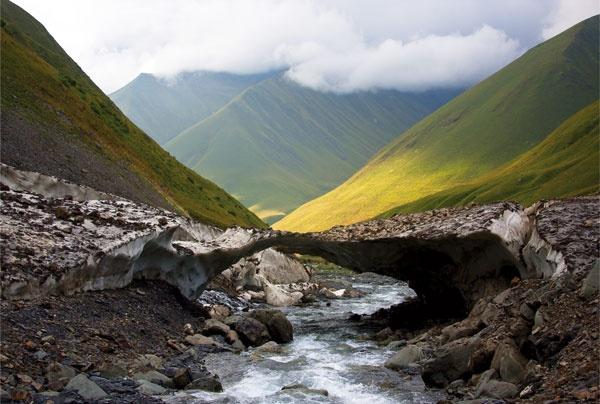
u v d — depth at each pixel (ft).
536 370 55.01
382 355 83.41
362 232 127.85
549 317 63.00
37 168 156.56
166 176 287.89
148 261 99.25
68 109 230.27
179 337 83.05
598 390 44.93
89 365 57.57
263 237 130.72
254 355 79.61
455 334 78.74
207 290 143.84
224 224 273.54
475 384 60.18
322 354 84.02
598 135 590.55
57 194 134.72
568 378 50.24
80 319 69.00
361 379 67.26
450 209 124.88
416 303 134.31
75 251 77.71
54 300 69.77
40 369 53.47
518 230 102.73
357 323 119.24
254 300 158.40
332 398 58.59
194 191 311.88
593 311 59.82
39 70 241.76
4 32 257.34
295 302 160.86
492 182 636.89
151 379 59.16
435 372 63.41
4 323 58.39
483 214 106.22
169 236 100.58
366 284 231.91
